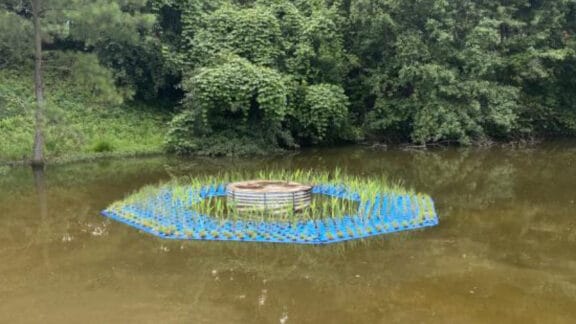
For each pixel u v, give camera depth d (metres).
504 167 13.41
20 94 16.11
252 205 8.40
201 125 15.62
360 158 15.09
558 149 17.09
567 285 5.37
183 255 6.44
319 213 8.27
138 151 15.30
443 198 9.63
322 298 5.09
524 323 4.50
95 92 14.41
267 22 17.23
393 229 7.49
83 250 6.64
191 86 15.63
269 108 15.26
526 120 18.41
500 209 8.73
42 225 7.83
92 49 17.98
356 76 19.36
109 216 8.33
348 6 19.11
